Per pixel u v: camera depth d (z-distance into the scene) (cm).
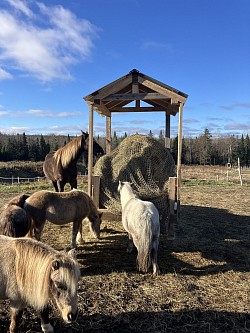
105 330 326
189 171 3212
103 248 580
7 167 3269
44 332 301
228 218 873
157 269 463
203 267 500
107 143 887
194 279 453
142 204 476
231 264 517
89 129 645
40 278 263
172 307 372
